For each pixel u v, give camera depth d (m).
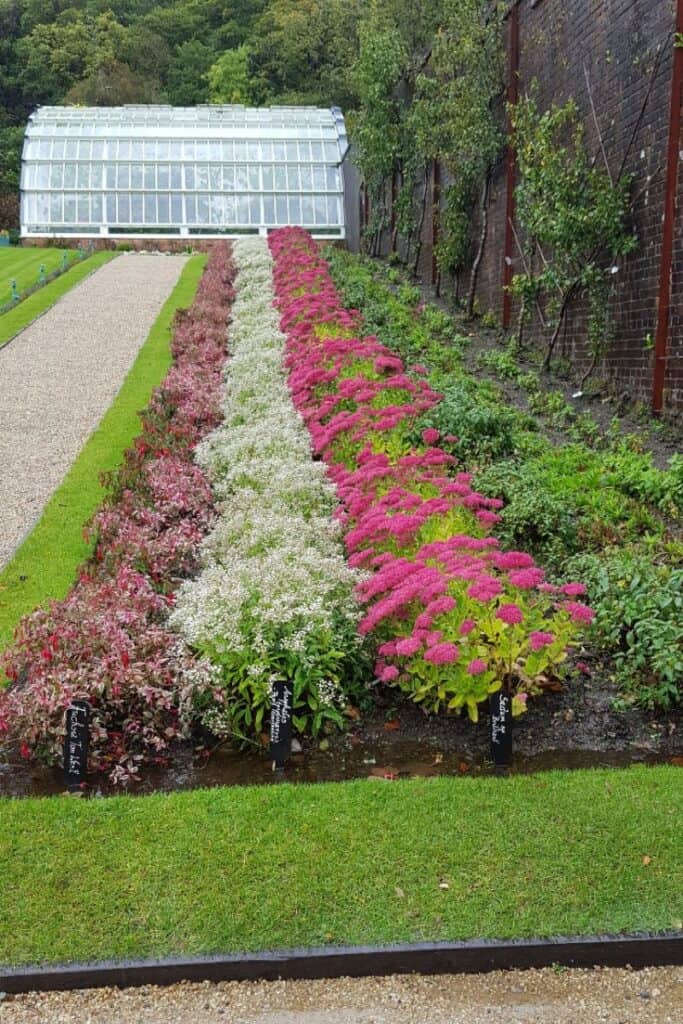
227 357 12.80
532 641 4.29
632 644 4.98
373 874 3.46
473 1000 3.09
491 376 12.33
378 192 24.97
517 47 14.69
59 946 3.19
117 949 3.18
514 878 3.43
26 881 3.46
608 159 11.01
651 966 3.22
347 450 7.80
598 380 11.29
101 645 4.72
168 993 3.13
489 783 4.03
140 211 32.97
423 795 3.93
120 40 56.72
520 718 4.75
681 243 9.15
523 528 6.67
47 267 24.69
